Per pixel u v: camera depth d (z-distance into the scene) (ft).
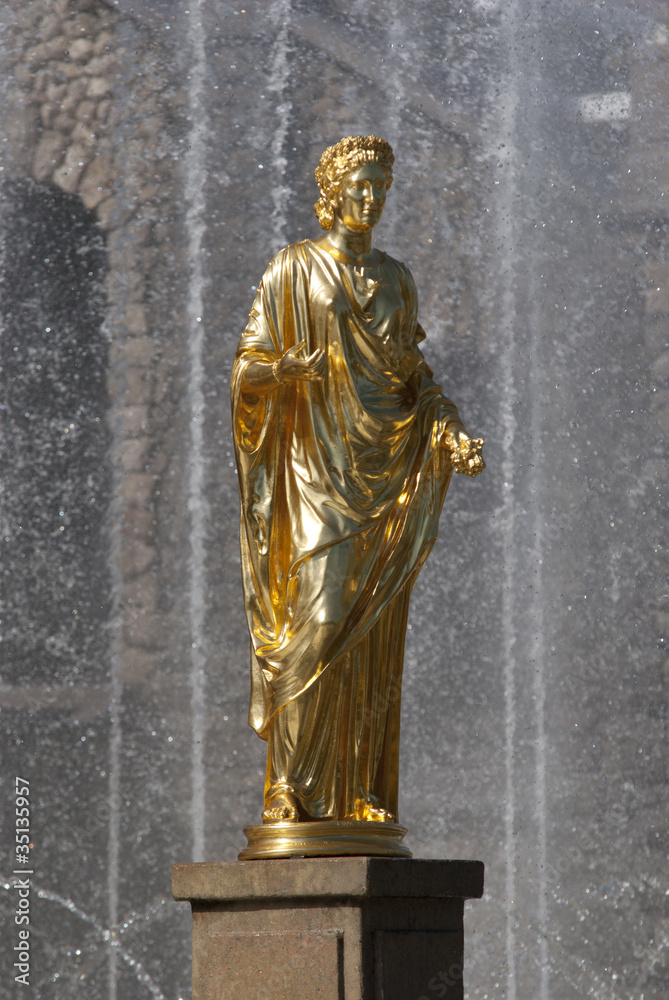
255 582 51.01
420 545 51.42
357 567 49.70
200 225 107.45
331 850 47.01
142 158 107.96
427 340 100.89
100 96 108.78
